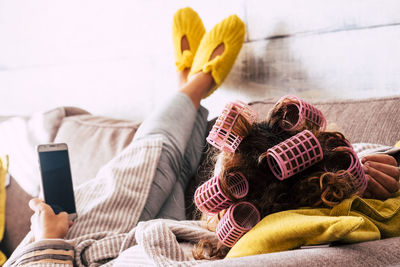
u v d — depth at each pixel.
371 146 0.83
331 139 0.62
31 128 1.55
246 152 0.60
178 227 0.76
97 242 0.89
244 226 0.61
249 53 1.56
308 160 0.56
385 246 0.48
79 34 1.96
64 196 1.01
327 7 1.36
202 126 1.40
